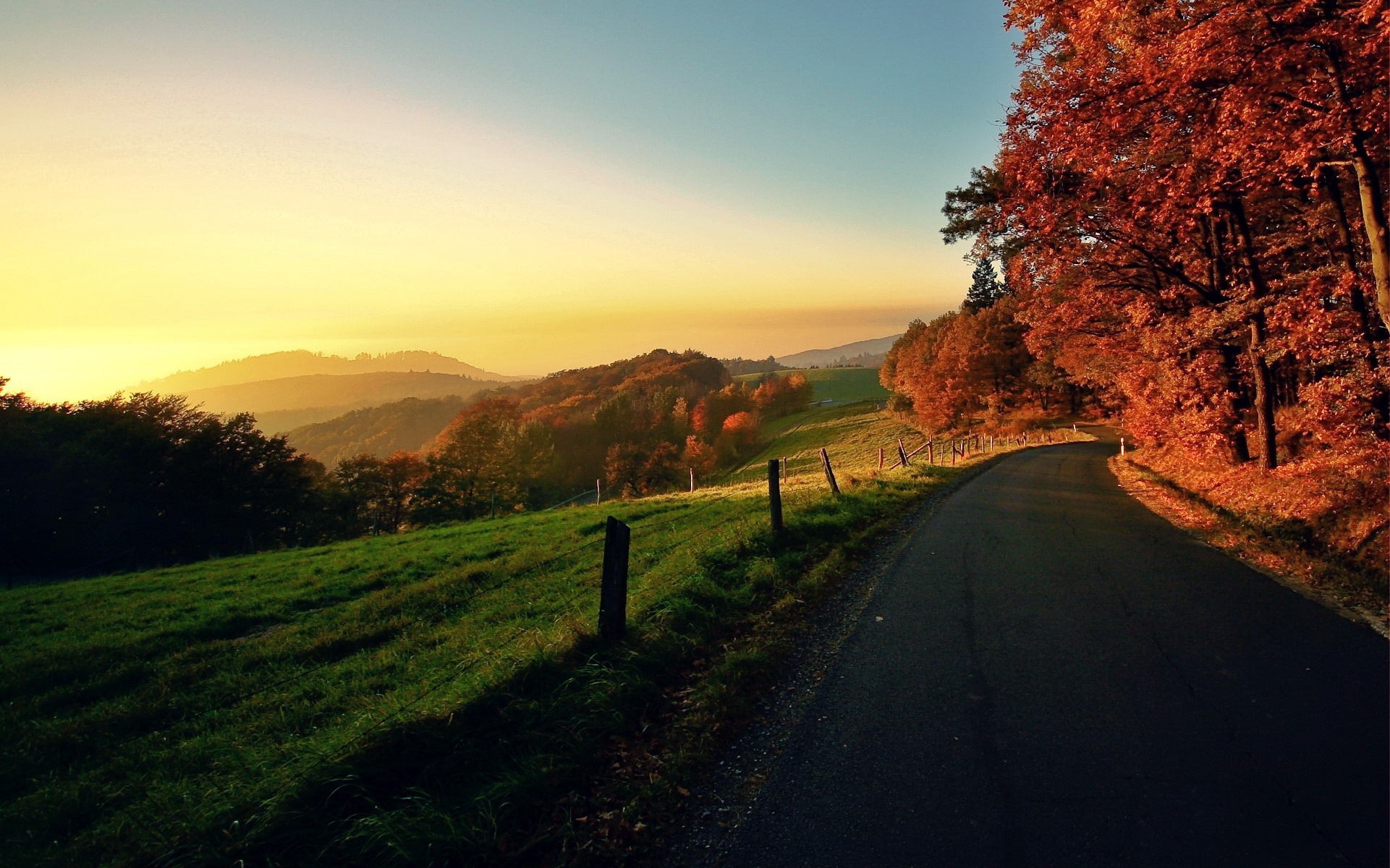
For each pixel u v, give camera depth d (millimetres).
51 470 36594
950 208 19734
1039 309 20375
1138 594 7859
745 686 5535
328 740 4723
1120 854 3275
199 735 6344
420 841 3469
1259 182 11125
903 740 4551
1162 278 19547
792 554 9789
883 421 86625
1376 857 3166
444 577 13039
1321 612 6980
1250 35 8953
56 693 8375
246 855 3434
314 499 53906
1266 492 13414
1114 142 11500
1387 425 12359
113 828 4176
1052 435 55062
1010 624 6887
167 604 13773
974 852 3346
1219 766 4055
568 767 4215
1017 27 11977
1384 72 8555
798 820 3709
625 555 6227
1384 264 9078
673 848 3578
